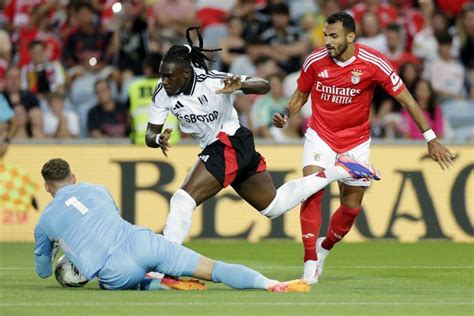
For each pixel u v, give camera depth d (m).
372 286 33.59
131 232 30.78
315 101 35.00
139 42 64.88
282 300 28.75
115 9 65.19
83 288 32.12
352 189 35.09
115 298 29.14
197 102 32.66
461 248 51.69
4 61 64.94
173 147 54.84
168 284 31.08
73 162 54.59
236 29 67.00
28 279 35.66
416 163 55.66
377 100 62.38
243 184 33.94
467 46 69.38
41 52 62.59
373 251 49.78
